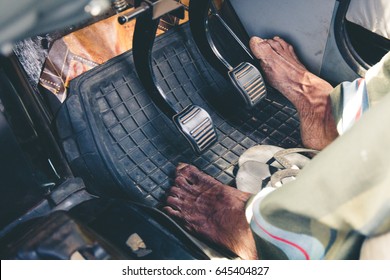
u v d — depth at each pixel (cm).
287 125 186
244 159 170
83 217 123
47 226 100
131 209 124
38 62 161
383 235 89
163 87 182
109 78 170
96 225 121
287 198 96
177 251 113
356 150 84
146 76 166
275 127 186
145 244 116
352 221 89
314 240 97
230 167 172
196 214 147
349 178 85
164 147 174
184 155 174
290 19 178
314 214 93
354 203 87
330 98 164
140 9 124
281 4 176
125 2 137
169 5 131
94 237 98
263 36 193
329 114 166
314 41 177
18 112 133
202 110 167
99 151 160
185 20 192
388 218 86
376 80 141
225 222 140
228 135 183
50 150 142
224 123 186
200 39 180
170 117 171
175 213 150
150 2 126
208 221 144
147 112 176
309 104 175
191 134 163
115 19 178
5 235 124
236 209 140
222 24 191
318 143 171
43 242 96
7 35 63
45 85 162
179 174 161
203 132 166
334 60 175
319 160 91
